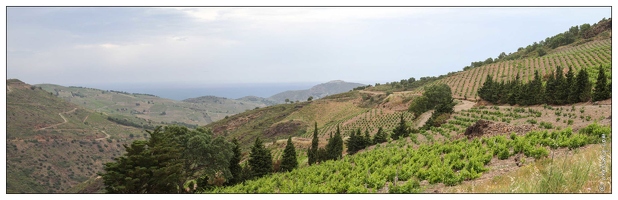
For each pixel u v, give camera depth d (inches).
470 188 627.5
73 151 4793.3
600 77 1755.7
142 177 1200.2
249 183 1364.4
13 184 3417.8
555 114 1647.4
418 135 1846.7
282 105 7106.3
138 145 1246.3
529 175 603.2
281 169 1704.0
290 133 5260.8
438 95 3213.6
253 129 5925.2
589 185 508.7
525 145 828.0
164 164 1245.1
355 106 5777.6
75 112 6555.1
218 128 6604.3
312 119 5748.0
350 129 3973.9
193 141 1461.6
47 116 5620.1
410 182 710.5
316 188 917.2
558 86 1985.7
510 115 1895.9
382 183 843.4
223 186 1551.4
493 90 2696.9
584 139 808.9
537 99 2122.3
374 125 3853.3
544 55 5467.5
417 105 3267.7
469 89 4247.0
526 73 4197.8
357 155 1510.8
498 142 1033.5
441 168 788.0
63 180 4020.7
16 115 5098.4
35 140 4574.3
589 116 1357.0
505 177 648.4
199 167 1558.8
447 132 1724.9
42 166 4067.4
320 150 1843.0
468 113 2202.3
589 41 5565.9
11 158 3907.5
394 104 4483.3
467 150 999.6
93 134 5634.8
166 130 1533.0
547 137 943.7
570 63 3939.5
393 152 1302.9
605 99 1732.3
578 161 577.6
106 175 1198.3
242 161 2417.6
